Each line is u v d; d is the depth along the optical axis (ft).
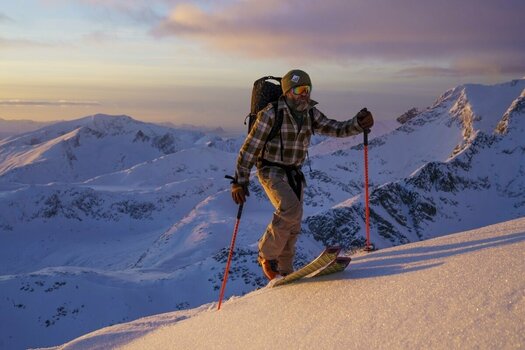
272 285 17.30
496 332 8.91
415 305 11.17
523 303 9.33
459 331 9.47
